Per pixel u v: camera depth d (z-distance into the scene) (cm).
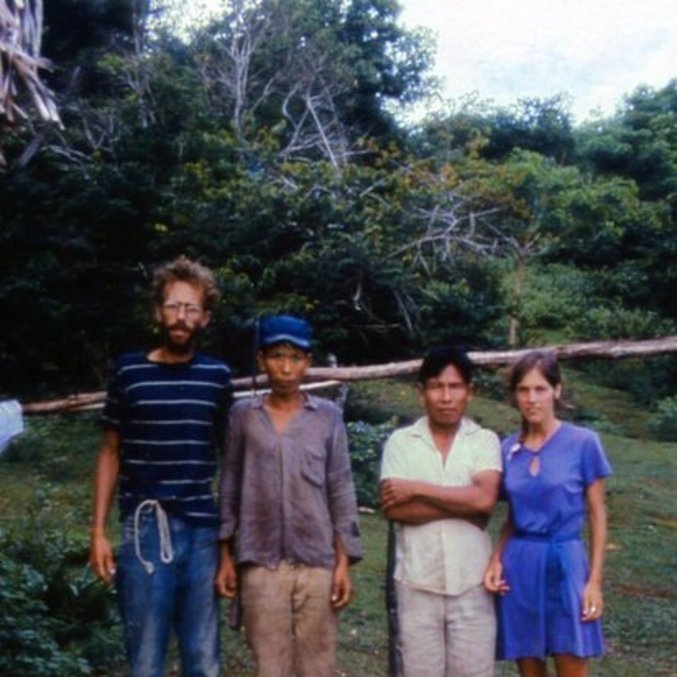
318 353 1598
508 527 450
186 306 409
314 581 419
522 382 445
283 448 418
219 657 420
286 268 1616
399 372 561
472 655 432
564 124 4262
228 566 423
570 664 439
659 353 534
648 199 4084
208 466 416
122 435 417
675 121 4191
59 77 2361
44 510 887
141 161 1752
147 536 407
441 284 1762
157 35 2600
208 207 1662
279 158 2044
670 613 845
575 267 3362
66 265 1655
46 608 634
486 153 4194
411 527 438
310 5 2909
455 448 439
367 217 1697
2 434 492
